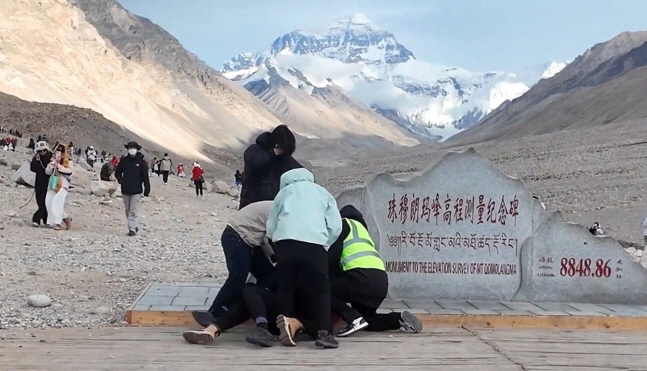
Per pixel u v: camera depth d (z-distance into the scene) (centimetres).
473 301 1014
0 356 707
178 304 931
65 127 10456
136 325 874
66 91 14375
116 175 1800
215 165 13100
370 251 841
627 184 4847
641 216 3572
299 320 806
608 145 7144
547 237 1026
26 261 1297
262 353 739
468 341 811
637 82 16162
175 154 12712
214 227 2255
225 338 808
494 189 1023
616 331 891
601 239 1025
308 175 810
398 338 821
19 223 1800
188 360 707
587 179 5309
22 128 10325
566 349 784
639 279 1026
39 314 909
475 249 1023
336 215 801
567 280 1026
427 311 934
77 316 909
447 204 1022
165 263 1389
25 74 13588
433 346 783
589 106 15888
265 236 825
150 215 2373
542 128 16350
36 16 15188
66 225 1805
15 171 2847
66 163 1794
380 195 1017
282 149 879
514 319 909
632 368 711
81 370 664
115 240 1677
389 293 1017
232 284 810
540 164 6512
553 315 916
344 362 708
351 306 848
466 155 1021
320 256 775
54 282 1118
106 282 1145
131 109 16512
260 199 875
